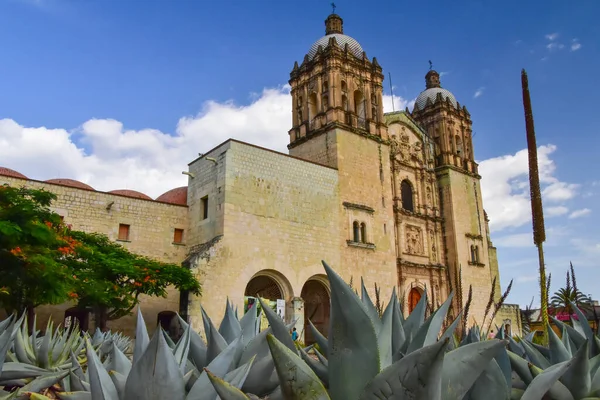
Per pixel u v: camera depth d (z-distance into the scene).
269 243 35.81
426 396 2.97
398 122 52.81
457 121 58.91
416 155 53.31
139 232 36.09
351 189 42.84
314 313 40.91
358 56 49.47
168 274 29.34
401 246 48.41
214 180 36.06
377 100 48.41
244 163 36.06
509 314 55.00
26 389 5.90
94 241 29.97
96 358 4.07
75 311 32.88
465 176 56.66
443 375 3.29
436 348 2.89
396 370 3.05
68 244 24.52
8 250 15.81
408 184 52.47
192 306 30.58
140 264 29.27
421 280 49.00
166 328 36.06
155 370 3.86
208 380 4.08
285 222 37.25
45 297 18.03
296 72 48.97
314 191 39.91
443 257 52.66
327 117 44.66
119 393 4.05
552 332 5.62
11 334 5.26
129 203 36.19
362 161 44.59
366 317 3.53
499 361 4.71
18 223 16.95
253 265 34.53
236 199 34.91
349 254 40.94
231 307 6.21
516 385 5.27
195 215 37.53
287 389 3.31
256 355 5.00
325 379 4.25
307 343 40.19
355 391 3.45
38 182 32.78
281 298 36.38
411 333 4.45
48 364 8.21
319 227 39.34
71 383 5.18
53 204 32.91
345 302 3.57
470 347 3.34
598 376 4.68
